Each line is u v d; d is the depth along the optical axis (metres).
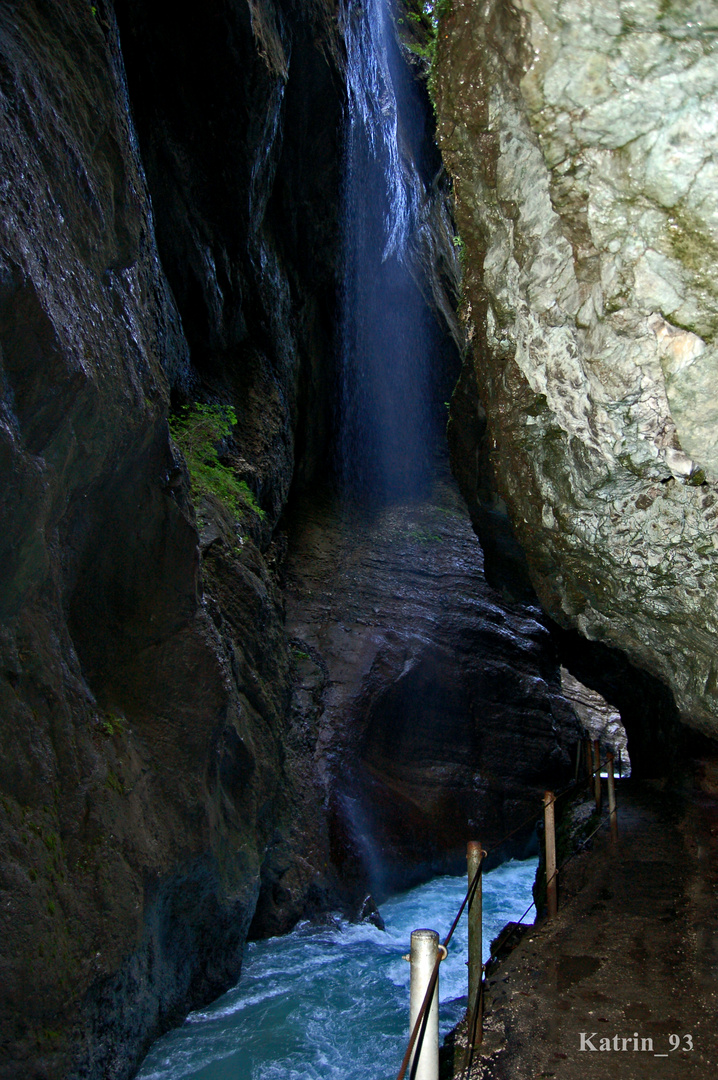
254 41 12.05
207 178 12.95
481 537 12.47
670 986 4.76
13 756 4.79
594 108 3.94
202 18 11.57
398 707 14.99
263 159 13.40
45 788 5.02
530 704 16.72
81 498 5.84
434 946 2.91
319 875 10.93
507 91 4.72
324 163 15.56
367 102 16.81
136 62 11.61
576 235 4.40
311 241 16.34
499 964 5.63
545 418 6.34
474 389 10.16
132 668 6.79
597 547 6.40
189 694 7.19
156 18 11.48
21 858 4.61
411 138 21.22
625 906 6.32
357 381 19.92
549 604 9.21
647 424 4.85
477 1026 4.16
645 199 4.02
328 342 18.64
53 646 5.44
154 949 6.21
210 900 7.32
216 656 7.53
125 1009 5.66
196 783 7.01
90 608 6.32
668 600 6.18
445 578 17.95
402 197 19.42
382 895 12.54
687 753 11.86
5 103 4.98
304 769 12.18
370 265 19.00
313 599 15.76
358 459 20.16
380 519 19.39
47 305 4.93
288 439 15.72
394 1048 6.61
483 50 4.79
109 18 7.46
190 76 12.07
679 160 3.85
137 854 5.82
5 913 4.38
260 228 14.77
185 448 11.12
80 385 5.19
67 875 5.04
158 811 6.46
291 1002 7.57
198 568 7.65
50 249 5.24
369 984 8.15
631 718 14.73
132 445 6.31
